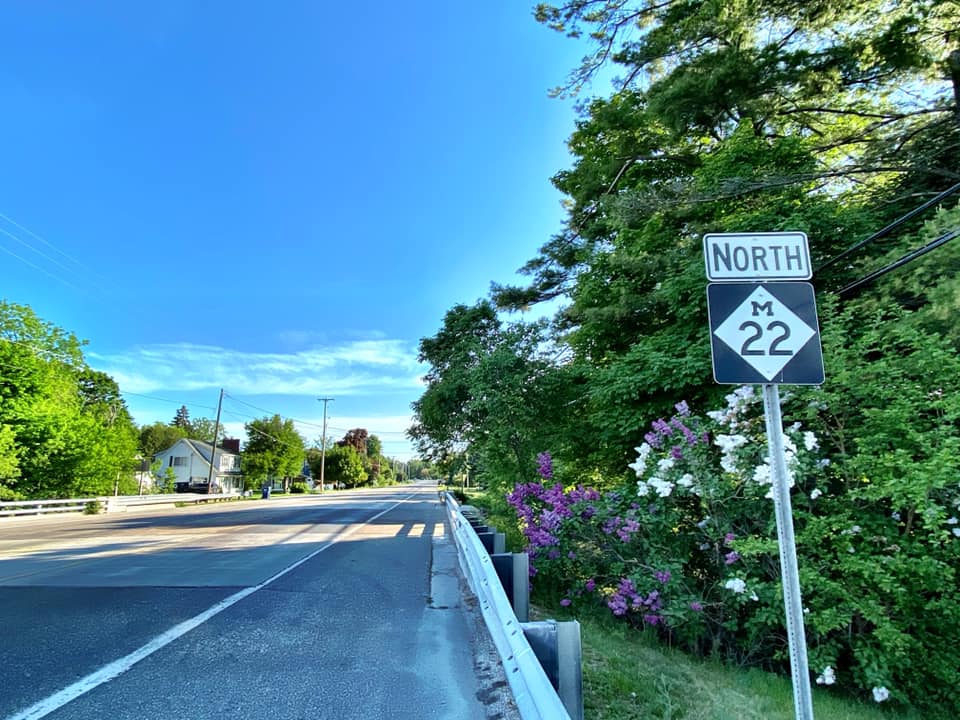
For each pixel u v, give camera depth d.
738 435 6.13
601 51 12.80
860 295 7.77
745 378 3.04
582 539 7.66
